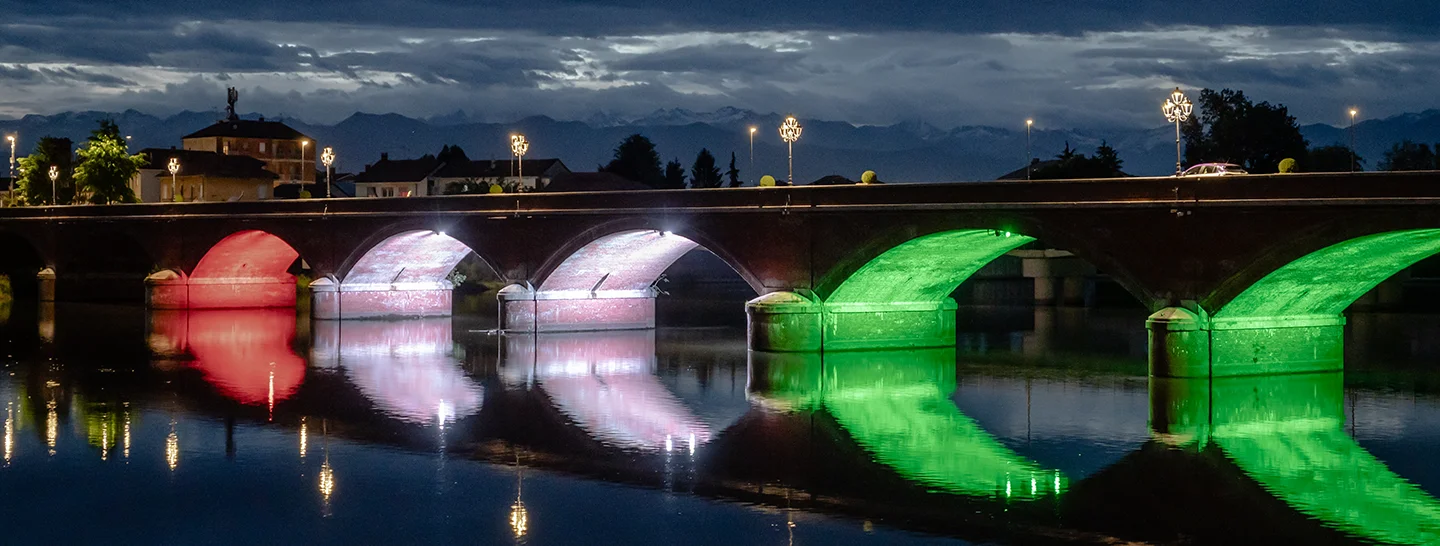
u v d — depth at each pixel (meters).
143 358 97.56
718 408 75.75
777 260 92.75
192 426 70.62
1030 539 49.62
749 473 59.84
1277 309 77.94
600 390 82.31
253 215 127.31
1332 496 55.38
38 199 188.00
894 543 49.31
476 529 51.53
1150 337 75.81
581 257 107.00
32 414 74.06
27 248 161.25
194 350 102.44
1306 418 70.38
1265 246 71.56
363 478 59.19
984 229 81.62
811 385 83.12
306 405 77.00
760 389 81.94
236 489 57.56
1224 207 72.69
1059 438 66.62
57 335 112.19
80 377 87.81
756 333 93.81
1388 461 61.28
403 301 127.81
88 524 52.81
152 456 63.72
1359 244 69.62
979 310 138.38
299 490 57.28
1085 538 49.69
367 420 72.31
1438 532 50.38
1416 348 98.12
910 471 60.03
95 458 63.38
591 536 50.56
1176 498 55.22
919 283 95.25
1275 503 54.38
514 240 109.44
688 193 96.56
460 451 64.50
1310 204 69.50
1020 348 101.62
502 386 84.00
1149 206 75.12
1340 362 81.12
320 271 123.50
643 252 108.25
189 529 52.03
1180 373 74.88
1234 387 76.31
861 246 87.88
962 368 90.06
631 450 64.69
